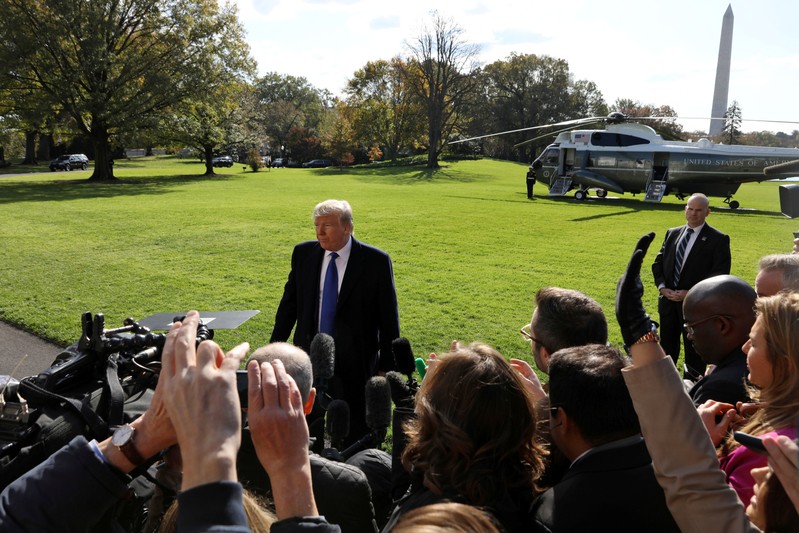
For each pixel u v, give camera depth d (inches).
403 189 1387.8
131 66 1491.1
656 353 56.4
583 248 585.3
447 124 2738.7
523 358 284.4
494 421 65.2
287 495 44.3
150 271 468.1
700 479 53.8
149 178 1717.5
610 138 1090.7
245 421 82.0
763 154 973.8
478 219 799.1
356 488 80.7
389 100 2908.5
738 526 52.4
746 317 110.0
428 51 2349.9
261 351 82.2
